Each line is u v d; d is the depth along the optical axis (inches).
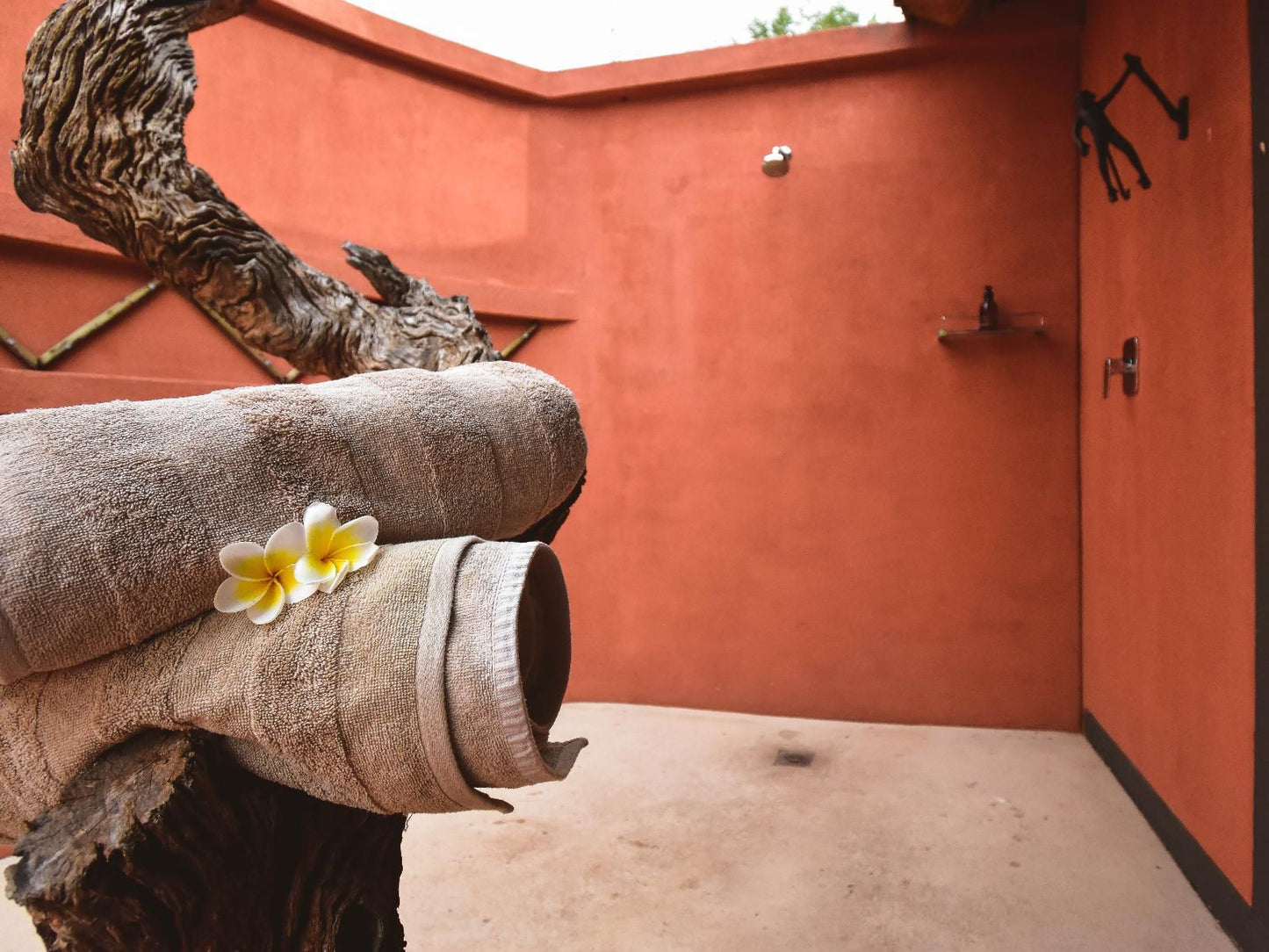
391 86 182.4
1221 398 107.0
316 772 28.4
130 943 28.8
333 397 37.1
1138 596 139.4
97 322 140.9
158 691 28.4
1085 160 169.0
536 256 199.6
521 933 112.1
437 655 27.3
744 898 118.8
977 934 108.4
